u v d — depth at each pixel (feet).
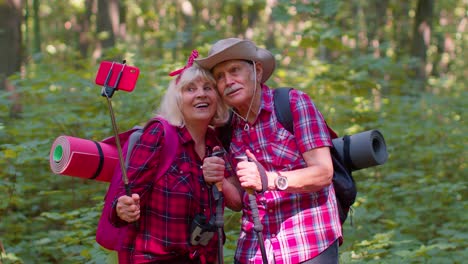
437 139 28.81
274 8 27.07
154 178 10.48
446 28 78.23
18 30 31.09
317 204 10.79
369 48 31.32
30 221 20.06
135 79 10.20
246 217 11.14
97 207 18.19
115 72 10.18
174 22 80.33
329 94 27.63
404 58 33.47
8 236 19.06
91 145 10.73
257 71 10.95
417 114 30.53
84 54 58.03
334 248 10.84
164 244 10.44
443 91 38.93
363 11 65.67
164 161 10.51
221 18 81.20
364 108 27.55
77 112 24.80
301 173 10.19
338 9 27.02
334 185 11.06
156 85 25.44
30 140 22.79
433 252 17.34
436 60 74.08
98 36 50.03
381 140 11.45
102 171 10.80
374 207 22.07
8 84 28.94
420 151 26.68
